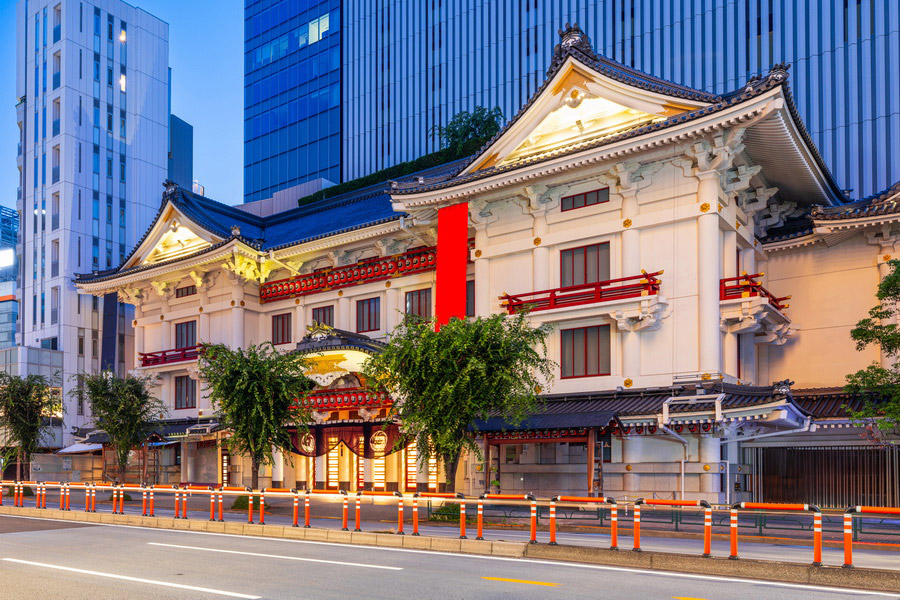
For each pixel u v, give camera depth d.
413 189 32.97
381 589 11.88
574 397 28.86
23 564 15.05
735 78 48.06
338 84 75.69
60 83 64.44
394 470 36.19
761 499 28.94
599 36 55.28
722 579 12.88
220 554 16.34
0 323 73.69
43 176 65.06
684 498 26.45
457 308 32.28
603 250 30.16
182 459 42.84
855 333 22.70
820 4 45.53
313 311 40.81
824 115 44.50
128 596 11.52
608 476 28.39
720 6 49.00
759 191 31.03
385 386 26.05
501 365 23.53
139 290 47.81
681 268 28.08
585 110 30.78
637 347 28.67
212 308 43.19
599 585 12.20
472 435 25.41
